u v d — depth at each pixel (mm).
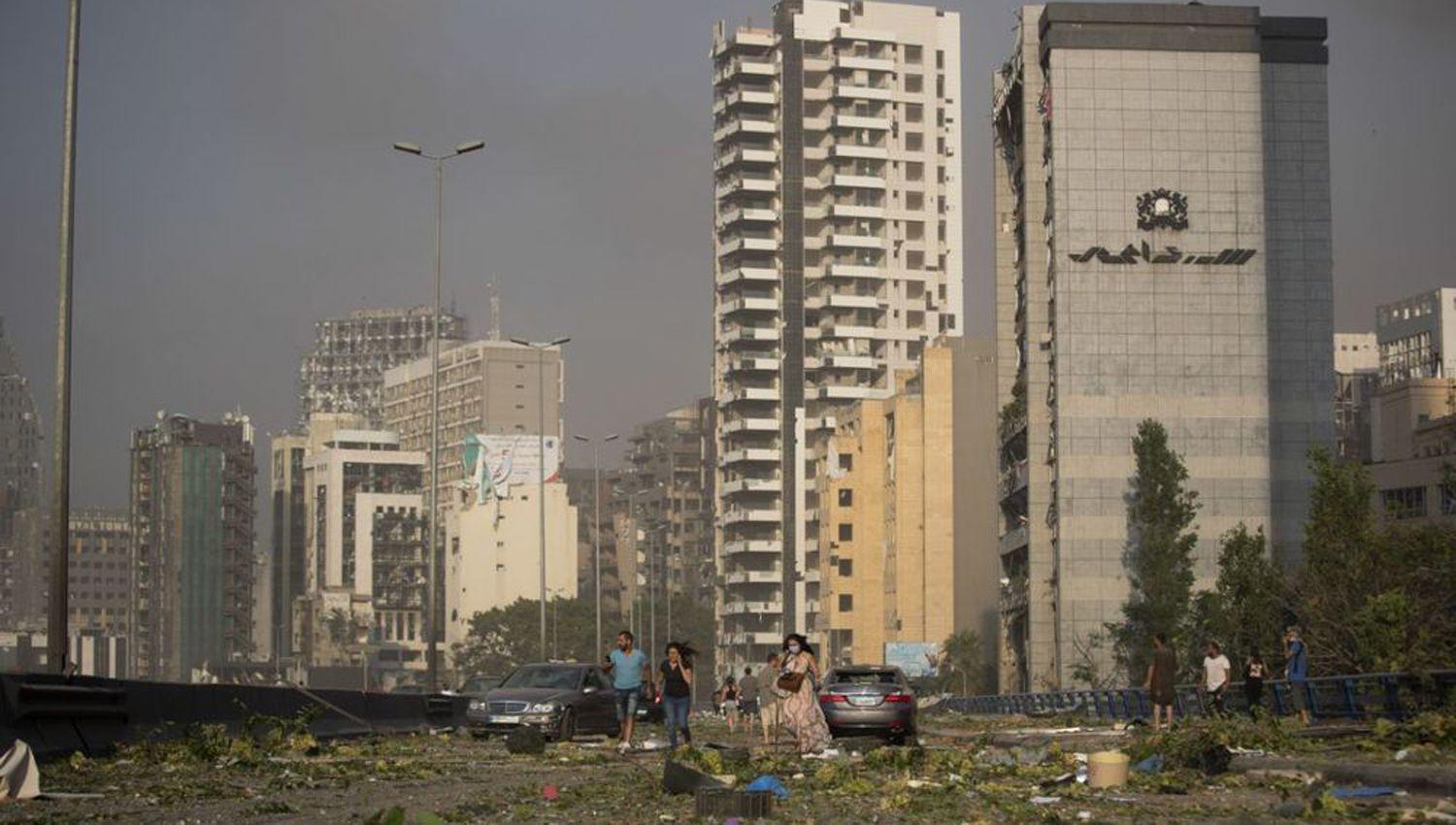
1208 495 102375
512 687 43688
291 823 17797
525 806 19625
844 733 41219
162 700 30578
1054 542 103125
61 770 24750
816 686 34750
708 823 18047
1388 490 108875
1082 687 99938
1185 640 83562
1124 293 102812
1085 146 103250
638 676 37281
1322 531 62156
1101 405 102562
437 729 50438
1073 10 103750
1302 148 107812
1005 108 115250
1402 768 22484
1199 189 103375
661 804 20375
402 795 21969
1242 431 102688
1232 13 103625
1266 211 107312
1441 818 17141
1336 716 36875
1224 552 81625
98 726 27766
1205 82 103500
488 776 26484
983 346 153375
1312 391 106188
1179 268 103062
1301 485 105438
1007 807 19438
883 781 23953
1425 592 60031
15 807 19328
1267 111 108000
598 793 21859
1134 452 100812
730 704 63875
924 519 151625
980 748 37875
